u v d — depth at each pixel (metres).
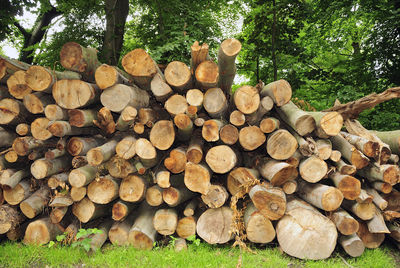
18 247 3.23
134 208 3.59
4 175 3.31
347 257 3.19
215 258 2.97
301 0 8.17
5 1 6.87
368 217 3.21
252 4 9.25
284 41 8.65
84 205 3.31
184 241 3.30
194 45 3.13
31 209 3.26
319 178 3.13
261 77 10.04
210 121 3.17
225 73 3.44
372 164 3.33
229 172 3.44
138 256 3.01
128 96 3.21
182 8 7.69
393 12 6.27
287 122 3.51
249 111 3.23
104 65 3.21
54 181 3.26
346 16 7.54
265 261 2.96
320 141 3.30
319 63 9.81
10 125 3.58
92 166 3.30
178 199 3.22
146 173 3.48
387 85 7.39
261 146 3.57
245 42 9.45
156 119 3.50
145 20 9.26
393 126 6.21
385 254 3.31
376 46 7.25
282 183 3.18
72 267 2.81
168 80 3.19
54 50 8.70
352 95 6.78
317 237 3.02
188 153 3.16
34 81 3.24
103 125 3.33
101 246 3.32
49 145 3.48
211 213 3.32
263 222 3.18
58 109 3.23
